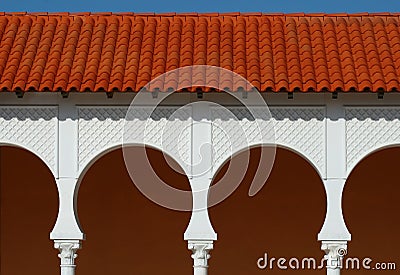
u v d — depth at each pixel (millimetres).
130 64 19109
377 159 23250
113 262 23656
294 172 23484
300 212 23438
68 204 18688
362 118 18656
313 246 23375
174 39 20141
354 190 23266
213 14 21281
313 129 18656
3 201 23547
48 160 18781
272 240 23484
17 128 18797
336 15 21062
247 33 20500
